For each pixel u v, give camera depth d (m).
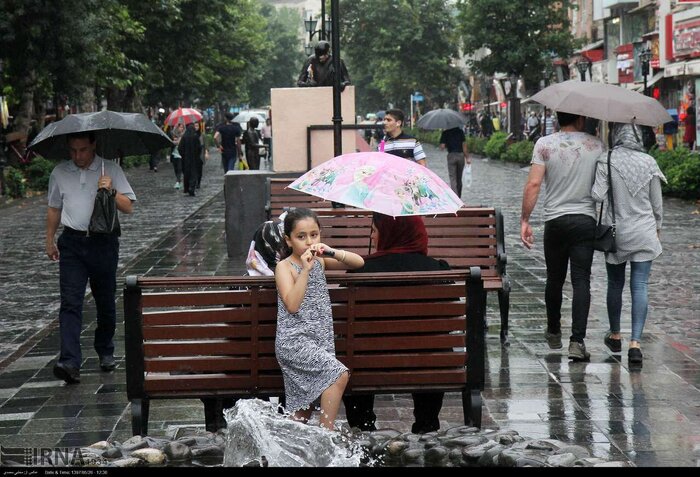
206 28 55.06
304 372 6.51
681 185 28.12
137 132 9.98
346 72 19.88
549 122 55.12
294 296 6.46
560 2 58.31
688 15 42.88
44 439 7.70
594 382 9.06
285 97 19.61
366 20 82.88
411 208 7.08
